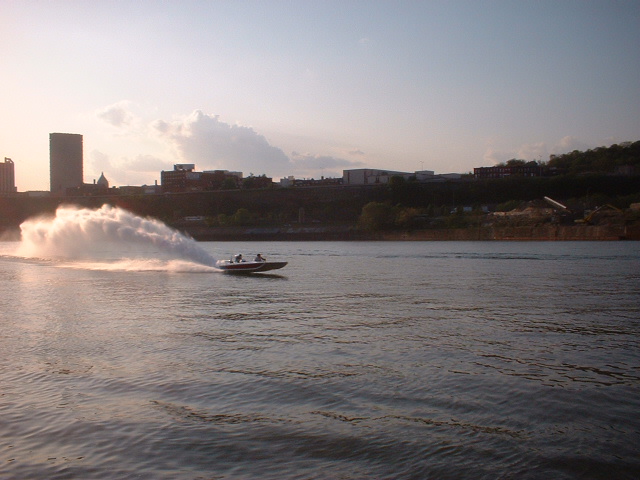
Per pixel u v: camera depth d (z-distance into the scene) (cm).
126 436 1759
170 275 6862
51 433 1781
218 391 2181
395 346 2928
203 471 1549
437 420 1883
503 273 7431
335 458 1620
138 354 2753
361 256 11562
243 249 14988
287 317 3850
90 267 7831
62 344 2973
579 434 1773
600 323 3625
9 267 7906
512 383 2270
